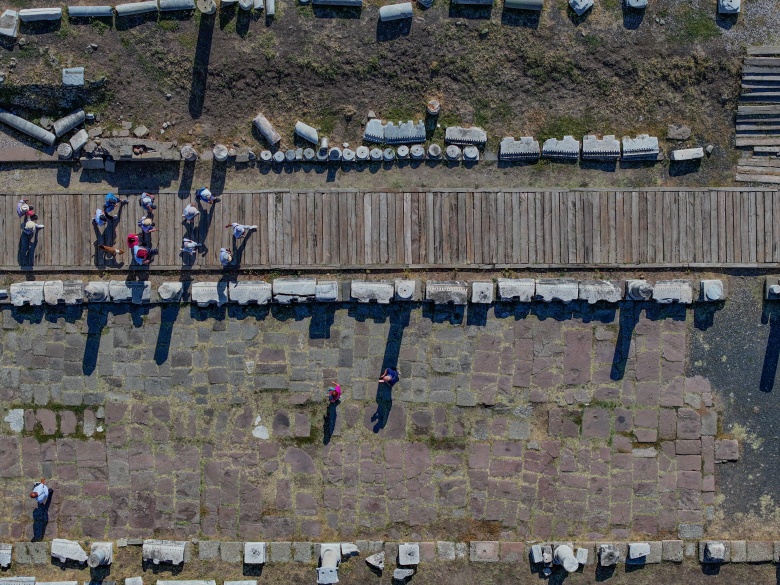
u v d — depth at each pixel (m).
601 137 15.40
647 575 15.49
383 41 15.39
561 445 15.55
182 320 15.56
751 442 15.40
